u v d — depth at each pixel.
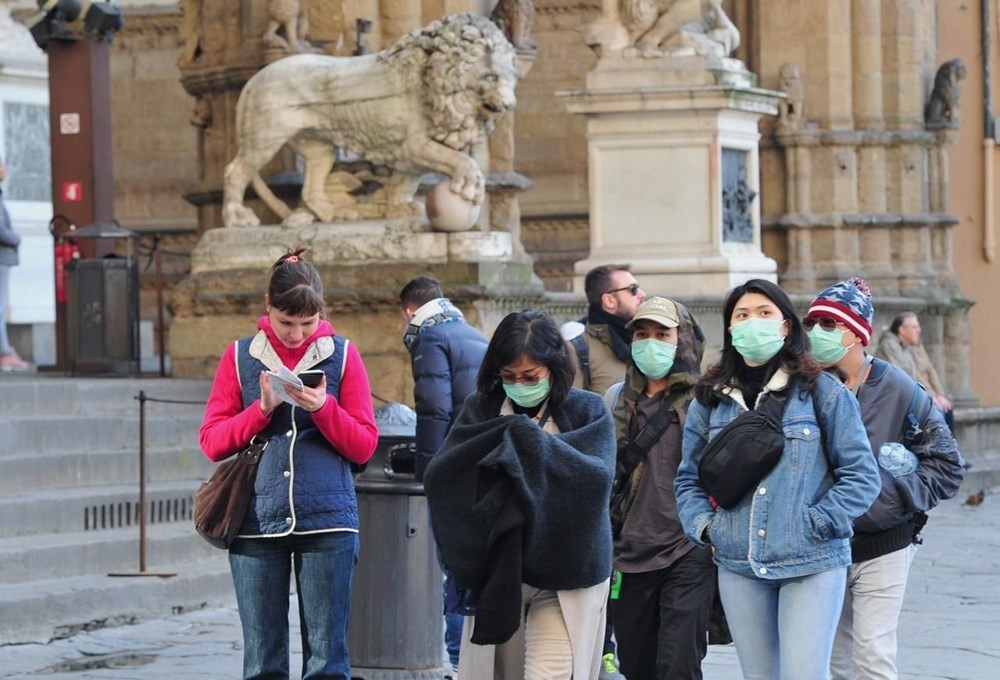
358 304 25.31
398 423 16.30
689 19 28.48
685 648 13.62
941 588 23.50
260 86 26.23
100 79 29.59
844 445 12.25
